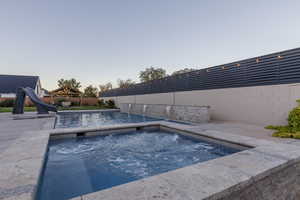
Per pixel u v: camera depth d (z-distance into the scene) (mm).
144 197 1305
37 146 3096
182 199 1268
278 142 3465
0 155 2572
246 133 4527
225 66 7379
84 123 8641
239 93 6734
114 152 4121
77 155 3854
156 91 12734
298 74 4914
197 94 8945
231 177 1691
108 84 39125
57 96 21797
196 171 1871
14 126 5680
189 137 4965
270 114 5633
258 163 2131
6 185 1611
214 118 7914
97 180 2691
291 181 2271
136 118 11031
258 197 1785
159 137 5477
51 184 2498
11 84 20875
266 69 5781
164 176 1740
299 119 4129
